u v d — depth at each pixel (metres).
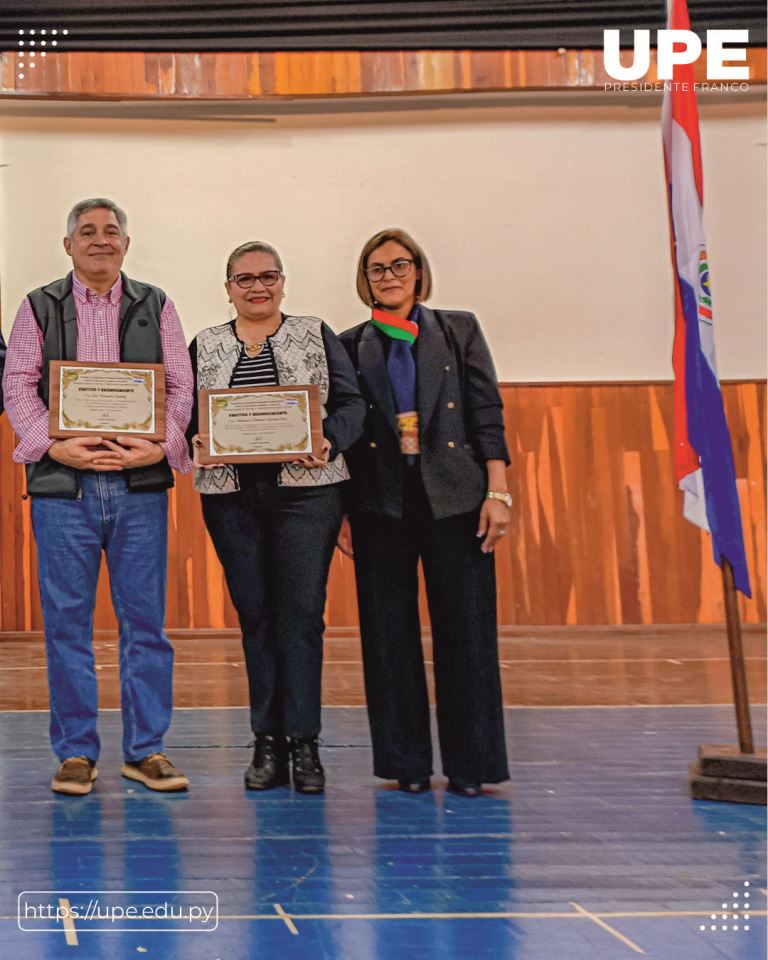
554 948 1.60
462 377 2.65
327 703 3.98
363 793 2.56
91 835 2.18
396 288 2.65
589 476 6.67
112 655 5.71
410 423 2.60
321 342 2.67
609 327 6.74
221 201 6.69
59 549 2.55
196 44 6.43
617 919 1.73
